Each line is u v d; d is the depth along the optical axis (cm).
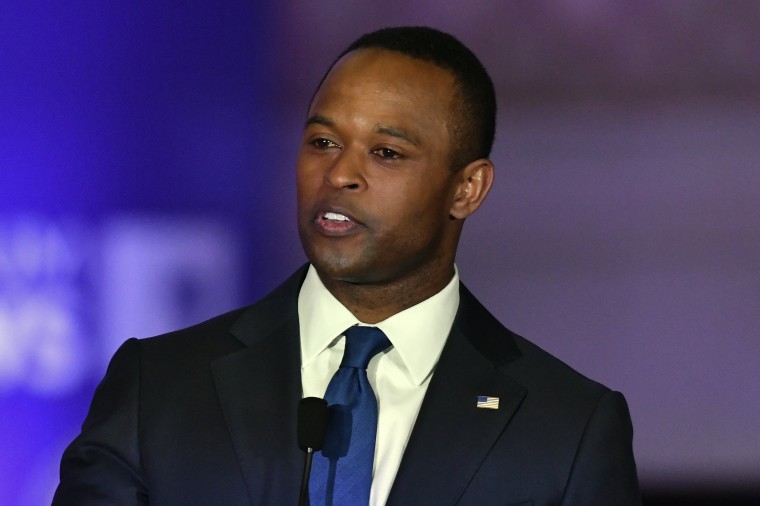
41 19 1346
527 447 594
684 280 1336
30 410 1306
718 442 1330
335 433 577
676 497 1330
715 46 1334
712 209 1334
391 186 571
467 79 602
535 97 1352
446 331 624
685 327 1335
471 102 602
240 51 1359
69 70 1347
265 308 632
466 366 615
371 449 576
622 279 1343
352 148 571
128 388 603
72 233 1336
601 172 1345
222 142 1356
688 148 1339
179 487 576
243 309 648
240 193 1355
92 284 1330
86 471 584
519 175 1352
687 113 1338
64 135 1341
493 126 628
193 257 1349
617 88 1344
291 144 1358
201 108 1356
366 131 570
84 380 1319
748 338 1330
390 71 581
